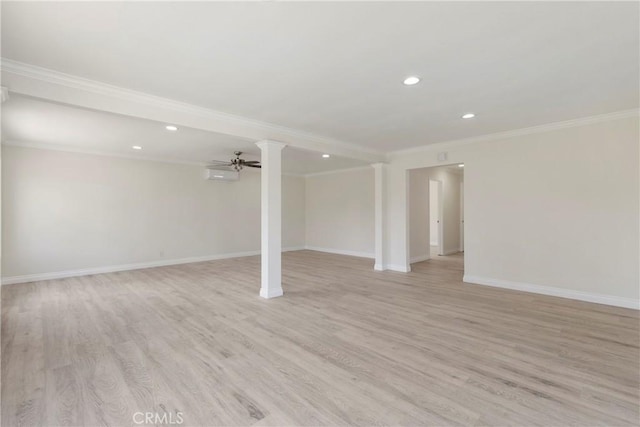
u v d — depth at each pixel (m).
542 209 4.29
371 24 1.94
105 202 5.93
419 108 3.51
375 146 5.56
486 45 2.19
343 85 2.87
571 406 1.88
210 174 7.19
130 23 1.91
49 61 2.40
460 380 2.17
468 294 4.36
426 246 7.50
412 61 2.43
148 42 2.14
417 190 7.20
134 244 6.29
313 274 5.75
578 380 2.17
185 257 7.03
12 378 2.21
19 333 3.01
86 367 2.37
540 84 2.86
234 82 2.80
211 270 6.17
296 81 2.79
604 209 3.82
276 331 3.06
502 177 4.65
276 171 4.23
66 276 5.50
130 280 5.28
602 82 2.81
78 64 2.45
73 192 5.57
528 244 4.43
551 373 2.26
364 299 4.14
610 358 2.48
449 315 3.50
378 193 6.13
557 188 4.16
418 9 1.79
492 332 3.01
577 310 3.63
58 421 1.77
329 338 2.89
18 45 2.16
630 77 2.71
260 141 4.15
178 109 3.32
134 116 3.03
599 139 3.83
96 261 5.84
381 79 2.74
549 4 1.74
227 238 7.77
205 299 4.15
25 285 4.91
